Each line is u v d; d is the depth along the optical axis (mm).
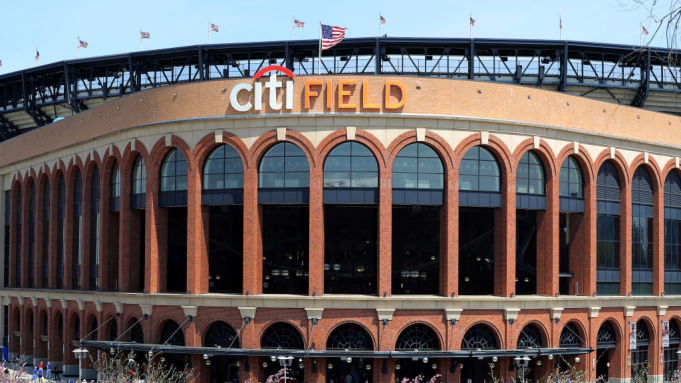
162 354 54281
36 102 90438
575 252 58250
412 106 50906
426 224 55219
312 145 50469
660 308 62438
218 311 51562
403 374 51625
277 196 51219
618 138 59469
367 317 50000
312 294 49969
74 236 67125
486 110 52281
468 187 52531
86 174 63969
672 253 65250
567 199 56812
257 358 50406
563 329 56250
